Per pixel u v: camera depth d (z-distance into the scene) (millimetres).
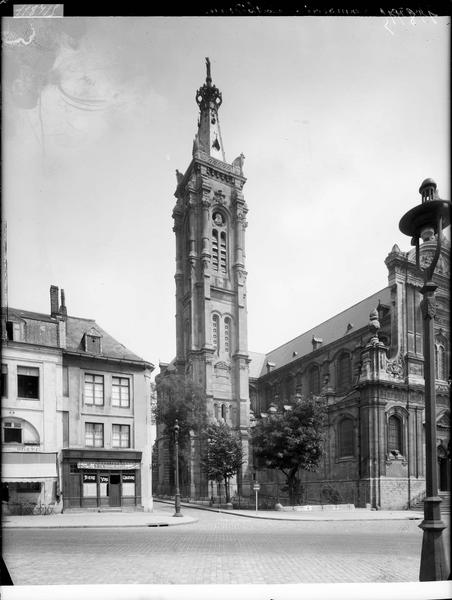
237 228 77125
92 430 37625
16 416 34188
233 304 75312
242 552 15859
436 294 47062
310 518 33594
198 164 76375
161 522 27859
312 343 71312
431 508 9516
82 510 36000
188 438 63375
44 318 36562
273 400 77688
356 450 49500
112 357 38688
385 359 49750
